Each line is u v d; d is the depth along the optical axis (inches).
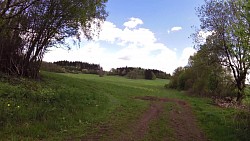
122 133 546.9
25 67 1130.0
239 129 625.6
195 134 596.7
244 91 662.5
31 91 747.4
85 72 4308.6
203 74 1793.8
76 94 922.1
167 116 805.9
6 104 573.3
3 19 826.2
